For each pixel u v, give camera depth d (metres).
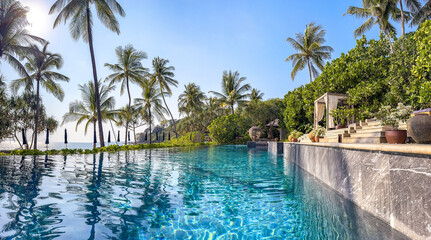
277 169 8.22
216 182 5.86
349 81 11.84
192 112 40.00
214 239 2.63
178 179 6.23
